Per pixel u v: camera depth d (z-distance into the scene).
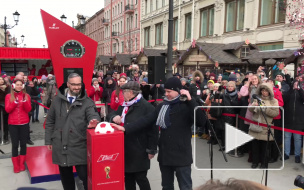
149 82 6.52
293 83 4.87
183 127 2.94
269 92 4.44
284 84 6.20
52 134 3.10
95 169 2.50
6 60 17.52
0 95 6.06
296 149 4.91
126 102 3.14
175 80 2.95
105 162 2.52
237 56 12.91
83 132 3.00
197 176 4.30
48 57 17.23
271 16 14.20
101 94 6.96
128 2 39.22
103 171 2.52
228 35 17.55
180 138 2.92
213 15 19.53
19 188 3.89
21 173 4.44
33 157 4.88
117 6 44.72
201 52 13.48
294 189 3.83
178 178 2.99
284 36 12.93
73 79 2.93
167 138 2.96
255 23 15.23
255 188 0.71
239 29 16.81
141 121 2.91
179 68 16.23
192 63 14.48
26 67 18.06
